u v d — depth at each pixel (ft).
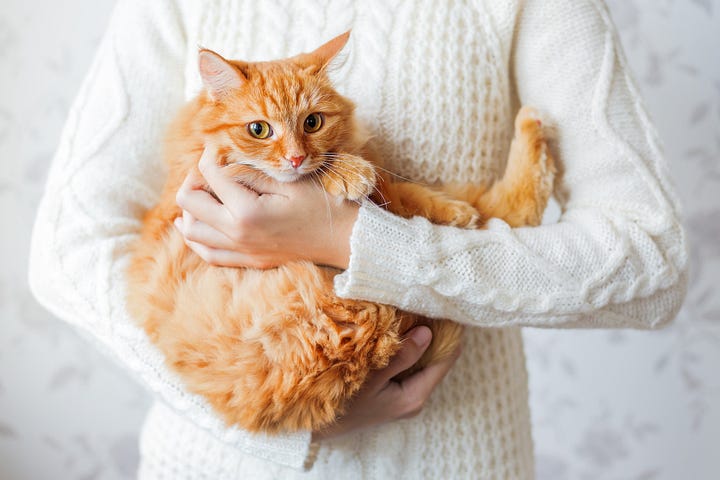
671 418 5.79
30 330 6.43
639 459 5.93
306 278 2.80
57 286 3.21
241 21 3.52
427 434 3.26
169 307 3.00
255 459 3.31
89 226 3.25
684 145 5.41
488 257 2.88
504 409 3.42
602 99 3.20
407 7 3.35
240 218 2.77
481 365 3.35
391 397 2.95
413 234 2.80
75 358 6.46
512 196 3.28
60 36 5.94
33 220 6.24
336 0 3.43
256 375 2.71
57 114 6.07
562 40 3.27
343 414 2.86
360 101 3.34
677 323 5.64
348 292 2.70
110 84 3.53
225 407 2.80
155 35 3.58
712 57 5.22
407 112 3.31
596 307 2.94
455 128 3.31
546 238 2.99
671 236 3.08
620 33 5.38
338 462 3.25
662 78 5.37
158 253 3.18
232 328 2.77
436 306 2.85
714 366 5.61
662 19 5.27
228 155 3.04
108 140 3.42
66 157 3.47
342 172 2.84
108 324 3.10
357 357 2.71
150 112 3.52
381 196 2.98
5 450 6.69
